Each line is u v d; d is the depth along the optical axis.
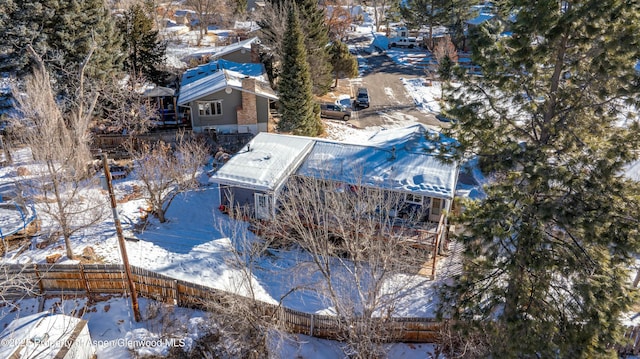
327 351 16.66
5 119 28.28
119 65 35.03
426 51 65.00
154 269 19.75
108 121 32.72
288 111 33.44
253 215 23.31
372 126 38.94
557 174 11.60
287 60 32.56
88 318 16.97
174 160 26.41
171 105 38.59
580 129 12.97
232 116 34.22
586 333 11.66
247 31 62.53
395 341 16.83
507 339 12.41
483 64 13.45
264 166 23.61
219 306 15.70
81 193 24.17
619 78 11.41
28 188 23.22
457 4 60.59
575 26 11.87
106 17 33.50
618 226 11.34
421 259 20.36
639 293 11.73
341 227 15.51
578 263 12.09
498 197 12.98
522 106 13.32
